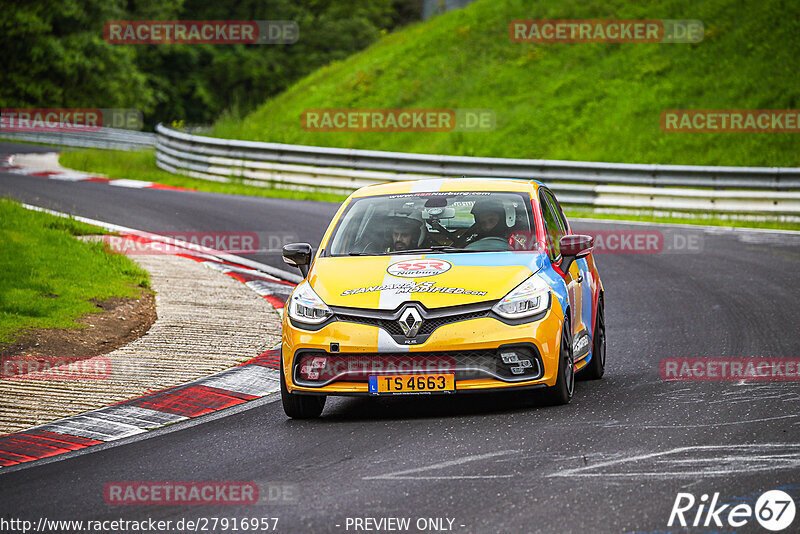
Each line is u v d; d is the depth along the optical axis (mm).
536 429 22062
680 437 20828
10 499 18719
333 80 127375
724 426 21672
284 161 90500
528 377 23484
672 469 18438
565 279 26125
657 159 87750
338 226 27953
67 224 55969
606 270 51469
